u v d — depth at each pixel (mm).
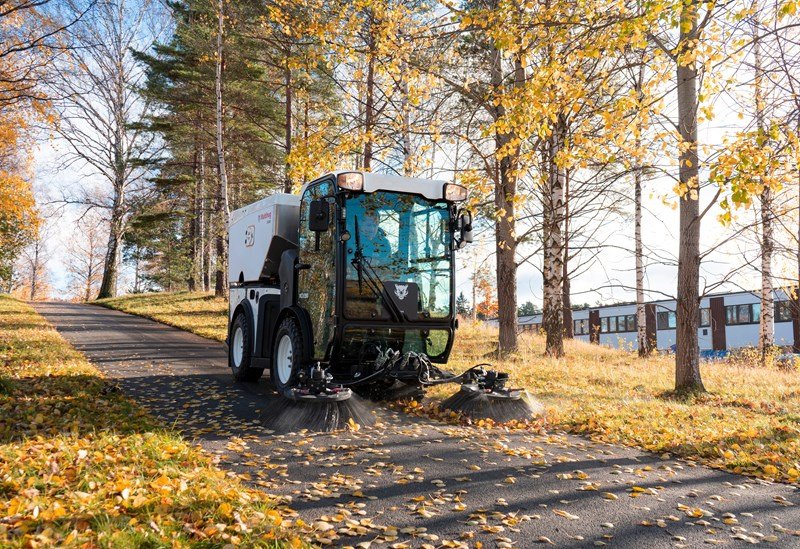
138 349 14227
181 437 5742
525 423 7188
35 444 5023
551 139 12430
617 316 30609
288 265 8602
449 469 5109
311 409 6637
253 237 9969
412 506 4176
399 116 12906
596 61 10859
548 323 16219
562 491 4645
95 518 3314
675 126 9383
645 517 4160
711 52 7691
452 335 8180
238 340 10289
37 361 10867
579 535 3793
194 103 24203
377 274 7605
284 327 8375
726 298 25344
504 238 15219
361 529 3684
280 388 8297
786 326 22828
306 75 18984
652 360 17438
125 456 4734
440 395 8727
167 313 24656
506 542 3621
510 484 4762
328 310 7605
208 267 41438
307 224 8320
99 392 8219
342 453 5539
